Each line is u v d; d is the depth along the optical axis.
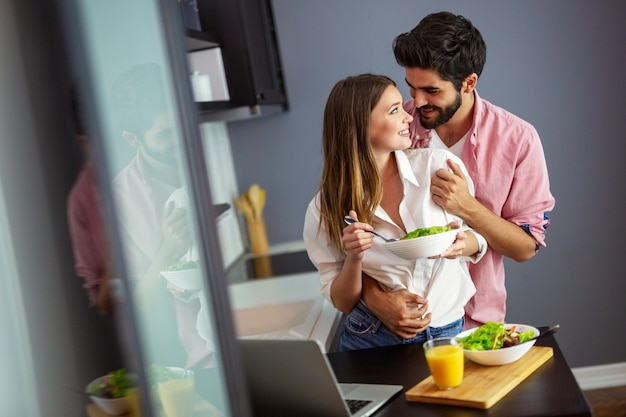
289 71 3.89
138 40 0.82
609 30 3.67
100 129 0.79
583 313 3.85
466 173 2.12
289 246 3.96
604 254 3.81
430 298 2.02
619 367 3.85
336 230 2.07
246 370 1.52
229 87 3.02
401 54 2.16
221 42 2.98
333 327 2.42
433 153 2.09
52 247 0.79
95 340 0.79
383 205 2.06
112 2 0.80
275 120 3.96
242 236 4.12
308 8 3.83
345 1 3.81
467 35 2.14
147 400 0.80
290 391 1.50
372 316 2.05
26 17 0.77
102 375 0.80
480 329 1.74
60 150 0.78
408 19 3.78
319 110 3.92
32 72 0.78
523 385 1.56
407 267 2.01
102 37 0.80
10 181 0.78
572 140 3.75
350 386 1.71
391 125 1.98
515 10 3.70
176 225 0.84
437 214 2.05
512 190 2.29
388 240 2.00
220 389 0.89
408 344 1.98
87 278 0.79
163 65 0.83
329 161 2.06
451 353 1.54
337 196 2.05
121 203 0.80
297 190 4.01
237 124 3.99
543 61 3.72
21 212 0.79
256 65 3.18
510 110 3.77
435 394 1.54
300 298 2.76
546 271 3.84
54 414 0.80
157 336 0.84
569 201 3.79
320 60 3.87
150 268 0.83
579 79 3.72
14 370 0.81
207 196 0.85
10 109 0.78
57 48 0.78
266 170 4.01
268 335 2.42
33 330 0.80
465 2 3.73
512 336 1.69
